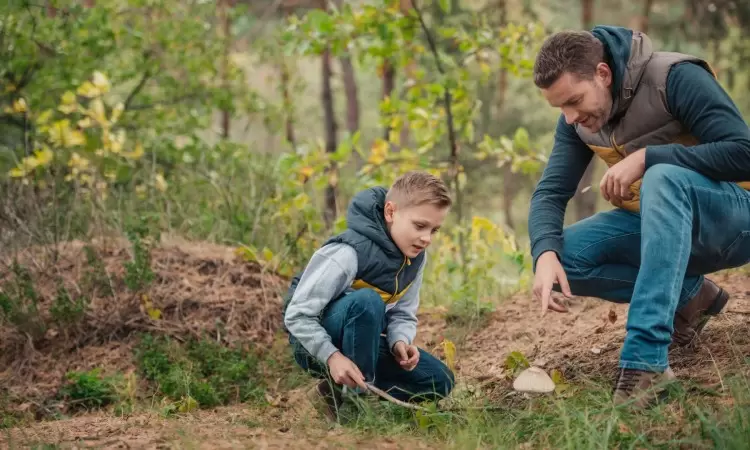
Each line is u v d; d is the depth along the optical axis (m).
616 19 20.16
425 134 7.04
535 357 4.49
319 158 6.66
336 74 14.07
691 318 3.88
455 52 12.24
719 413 3.11
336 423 3.64
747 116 16.16
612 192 3.43
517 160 7.18
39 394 4.75
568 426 3.07
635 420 3.13
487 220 6.22
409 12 7.06
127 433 3.57
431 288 6.36
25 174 6.43
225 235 6.79
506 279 6.59
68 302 5.16
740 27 15.55
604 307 5.12
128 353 5.05
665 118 3.46
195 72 9.59
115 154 7.28
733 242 3.51
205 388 4.59
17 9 7.80
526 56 7.23
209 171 8.62
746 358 3.66
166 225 6.60
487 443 3.21
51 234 5.91
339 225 6.33
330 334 3.62
